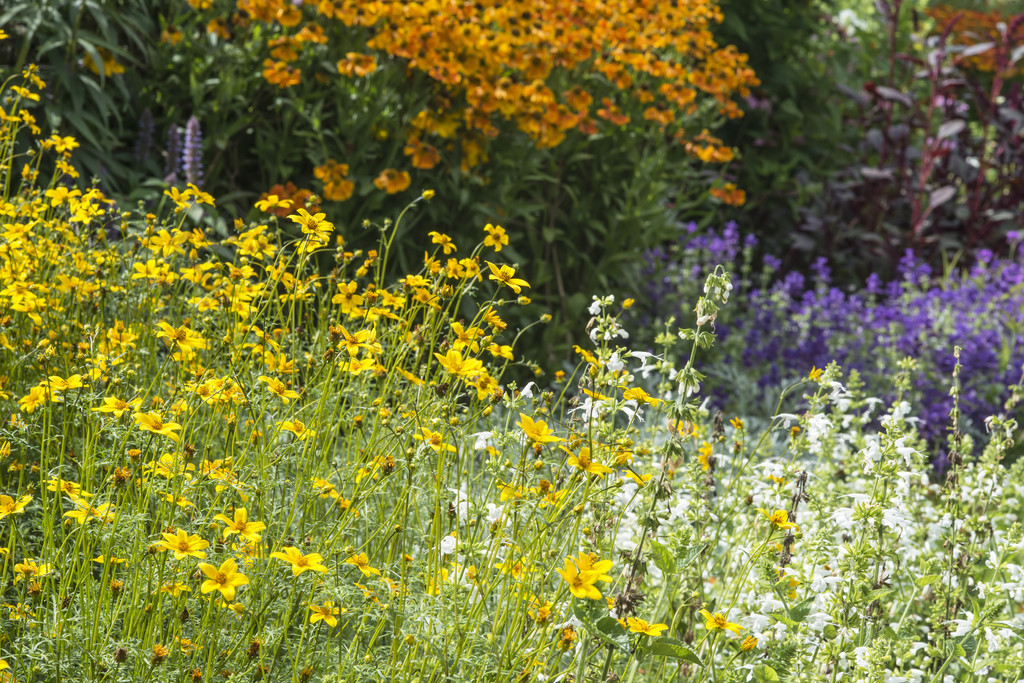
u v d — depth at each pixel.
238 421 2.79
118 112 5.33
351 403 3.07
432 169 5.39
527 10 5.02
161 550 2.02
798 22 9.09
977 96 8.78
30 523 2.49
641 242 5.96
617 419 4.16
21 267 2.81
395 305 2.94
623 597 2.44
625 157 6.00
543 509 2.30
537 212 5.86
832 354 6.05
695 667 2.64
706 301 2.44
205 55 5.36
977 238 8.40
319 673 2.27
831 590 2.76
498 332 2.73
